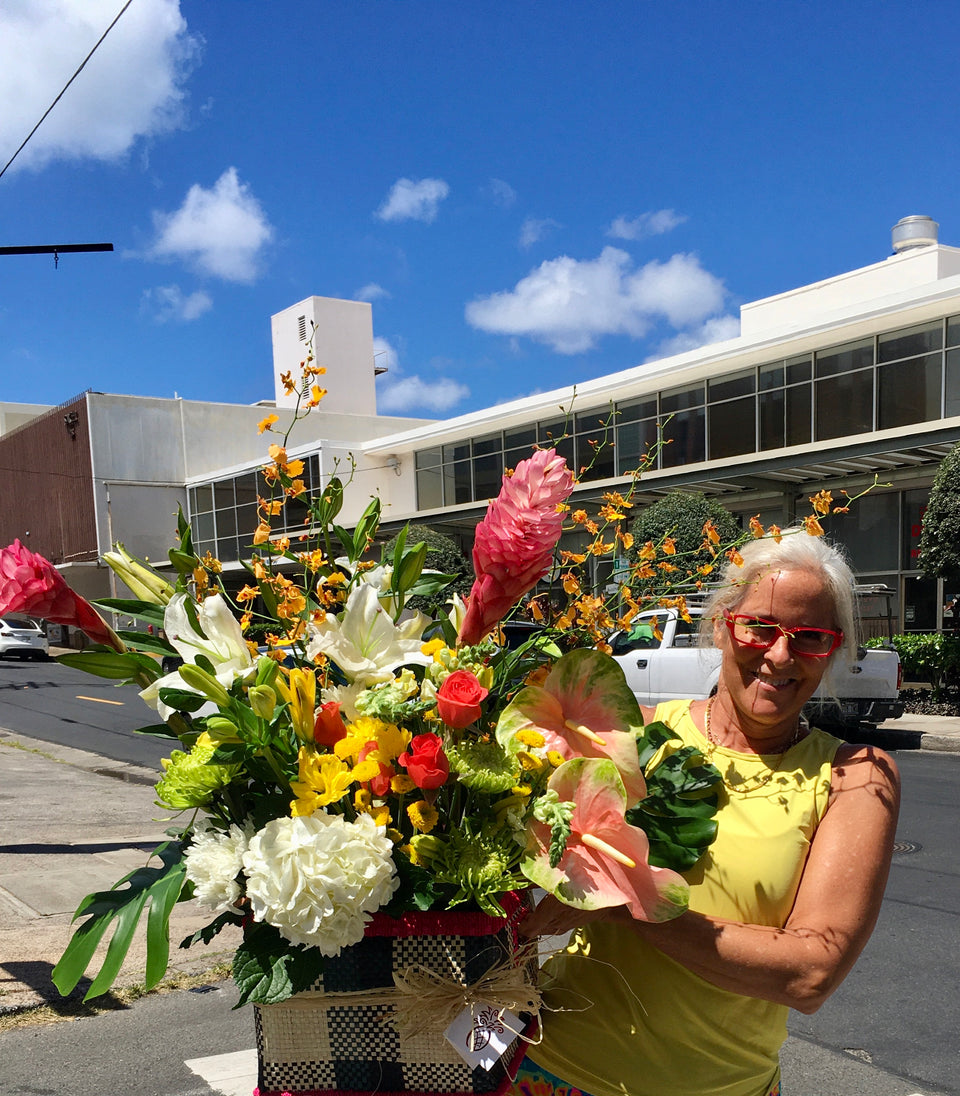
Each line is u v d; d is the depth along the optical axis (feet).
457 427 72.64
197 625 3.96
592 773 3.66
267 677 3.71
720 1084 4.48
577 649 4.06
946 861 18.58
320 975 3.68
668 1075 4.45
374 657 3.92
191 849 3.53
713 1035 4.45
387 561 4.51
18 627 87.15
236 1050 10.93
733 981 4.04
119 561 4.32
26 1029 11.48
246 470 94.22
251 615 4.17
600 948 4.68
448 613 4.58
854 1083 10.19
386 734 3.59
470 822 3.65
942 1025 11.57
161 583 4.33
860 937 4.10
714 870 4.42
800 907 4.22
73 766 33.01
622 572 4.61
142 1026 11.57
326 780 3.49
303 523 4.60
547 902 4.01
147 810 25.00
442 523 71.97
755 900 4.34
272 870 3.22
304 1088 3.80
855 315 48.21
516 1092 4.70
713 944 4.01
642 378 58.54
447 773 3.46
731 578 4.66
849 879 4.16
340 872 3.20
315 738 3.68
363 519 4.42
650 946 4.53
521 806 3.64
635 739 3.95
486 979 3.69
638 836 3.72
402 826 3.71
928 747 34.65
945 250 59.67
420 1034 3.68
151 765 32.71
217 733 3.48
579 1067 4.53
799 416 52.49
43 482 114.73
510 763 3.62
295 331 123.13
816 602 4.47
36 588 3.83
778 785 4.50
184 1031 11.44
